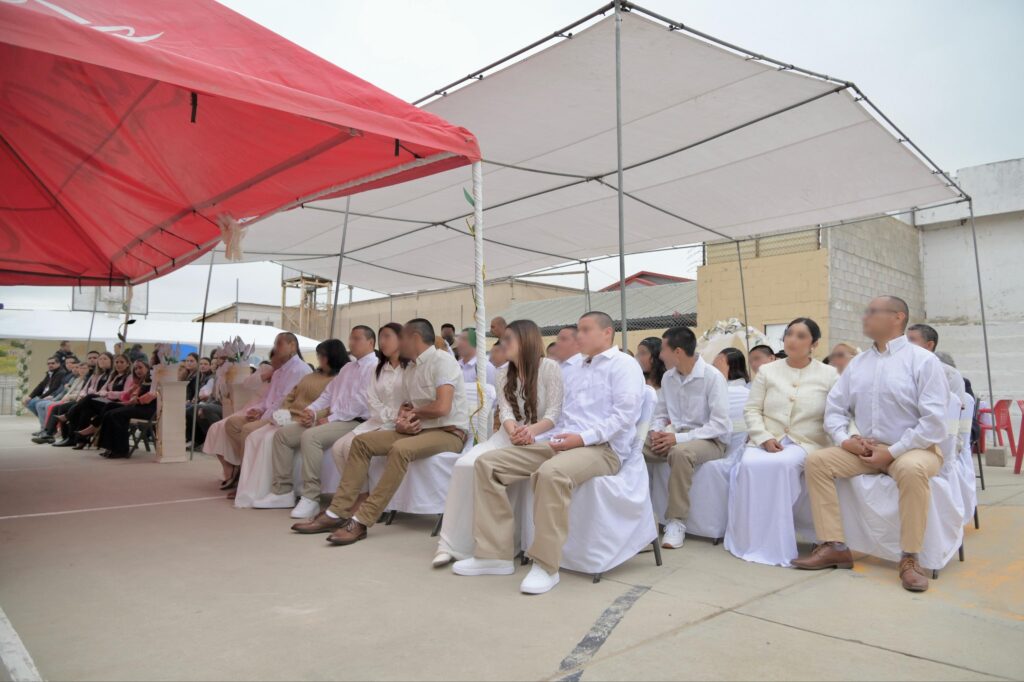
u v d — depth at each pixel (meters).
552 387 3.73
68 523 4.58
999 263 12.86
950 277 13.49
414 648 2.43
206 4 3.85
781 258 12.59
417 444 4.23
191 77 3.17
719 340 9.38
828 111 5.36
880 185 6.96
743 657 2.35
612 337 3.72
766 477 3.73
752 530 3.73
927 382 3.44
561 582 3.29
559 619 2.74
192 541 4.08
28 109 4.50
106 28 3.19
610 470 3.46
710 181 7.01
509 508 3.50
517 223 8.57
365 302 21.55
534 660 2.32
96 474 7.02
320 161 5.00
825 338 11.93
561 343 4.03
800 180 6.87
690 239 9.44
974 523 4.57
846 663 2.29
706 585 3.24
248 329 16.84
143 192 6.08
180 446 8.19
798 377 4.12
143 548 3.90
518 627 2.65
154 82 3.94
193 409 8.75
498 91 5.02
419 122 4.20
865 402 3.65
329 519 4.32
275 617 2.75
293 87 3.73
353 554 3.80
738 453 4.29
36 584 3.19
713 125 5.66
